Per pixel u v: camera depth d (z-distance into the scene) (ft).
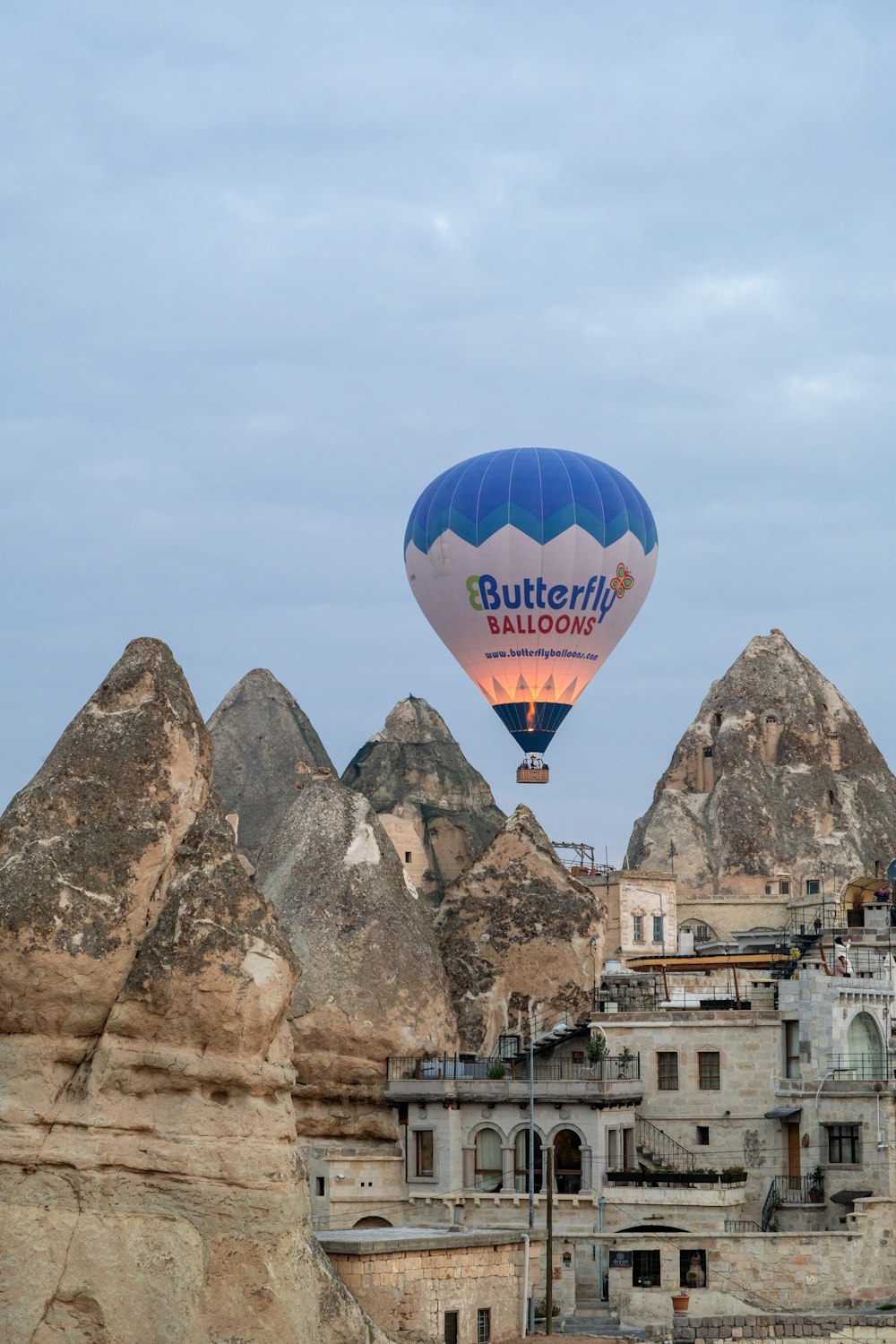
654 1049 300.40
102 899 218.59
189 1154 211.41
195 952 216.33
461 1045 354.54
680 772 588.09
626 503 404.16
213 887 220.64
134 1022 215.10
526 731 409.49
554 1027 327.88
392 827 460.14
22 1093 212.64
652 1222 278.87
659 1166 295.89
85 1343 205.57
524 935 371.56
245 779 463.83
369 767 485.15
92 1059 215.10
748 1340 224.74
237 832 453.99
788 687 590.55
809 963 312.50
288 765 465.47
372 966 339.57
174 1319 206.18
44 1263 207.10
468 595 403.95
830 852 556.92
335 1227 302.86
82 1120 211.61
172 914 219.00
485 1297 236.22
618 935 438.40
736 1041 297.12
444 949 374.22
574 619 400.67
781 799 568.41
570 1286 256.52
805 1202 284.20
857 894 404.36
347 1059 327.67
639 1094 298.97
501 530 398.01
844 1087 287.28
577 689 410.52
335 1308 213.66
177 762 228.43
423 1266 230.48
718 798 568.41
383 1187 306.96
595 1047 301.22
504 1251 240.12
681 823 566.36
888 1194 280.51
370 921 346.13
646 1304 246.27
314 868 353.72
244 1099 215.72
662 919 445.78
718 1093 296.51
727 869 553.23
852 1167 283.59
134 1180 210.79
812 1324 227.20
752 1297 252.62
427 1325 228.84
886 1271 260.21
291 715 476.13
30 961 214.07
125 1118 212.64
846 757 587.68
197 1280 207.62
